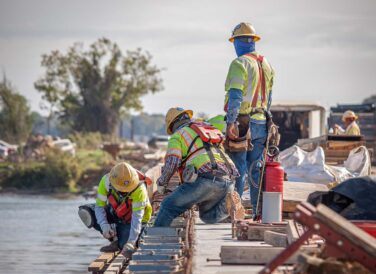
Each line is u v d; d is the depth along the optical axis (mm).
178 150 19297
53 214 79500
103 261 20891
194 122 19672
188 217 21172
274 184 19938
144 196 21234
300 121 64000
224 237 20094
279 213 19953
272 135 22500
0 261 39250
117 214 21609
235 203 20438
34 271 35750
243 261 16453
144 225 21797
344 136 36438
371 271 12773
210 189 19234
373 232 14930
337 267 12820
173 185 26875
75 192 131125
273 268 12922
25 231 58438
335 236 12820
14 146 167000
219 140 19531
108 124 198000
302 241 12875
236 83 22141
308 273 13023
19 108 193875
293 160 29375
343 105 57938
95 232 57594
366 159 31578
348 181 16719
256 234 19172
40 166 136000
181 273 16594
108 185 21609
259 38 22875
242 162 22391
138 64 199750
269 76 22719
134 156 123562
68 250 45062
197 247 18500
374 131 55688
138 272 16984
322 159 29078
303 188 24406
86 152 154375
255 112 22453
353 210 16453
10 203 102375
